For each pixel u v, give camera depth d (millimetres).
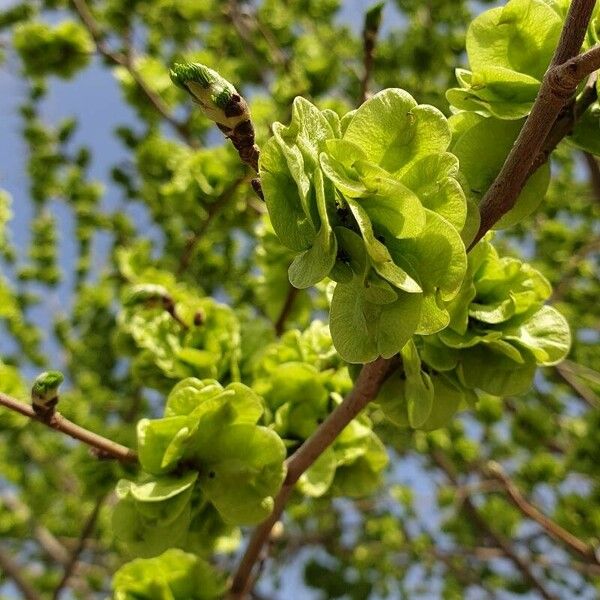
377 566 711
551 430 497
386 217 144
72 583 647
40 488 649
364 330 149
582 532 426
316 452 194
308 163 143
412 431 568
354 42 622
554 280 534
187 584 224
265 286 310
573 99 172
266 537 217
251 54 531
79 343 635
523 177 159
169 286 272
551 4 187
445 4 588
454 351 187
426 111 149
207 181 326
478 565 714
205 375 243
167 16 546
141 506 183
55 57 439
